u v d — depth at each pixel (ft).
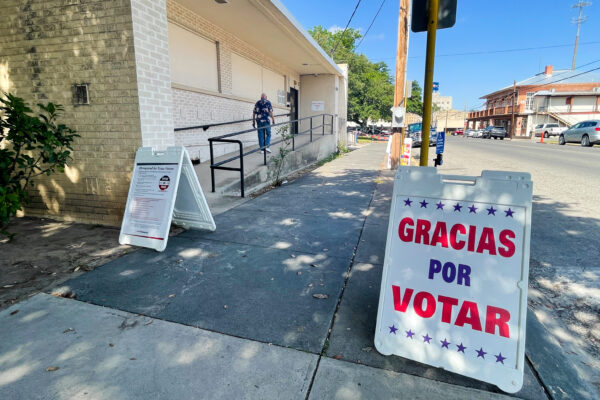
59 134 14.12
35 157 16.49
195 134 28.71
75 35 14.29
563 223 17.29
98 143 15.03
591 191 25.09
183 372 6.89
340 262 12.18
